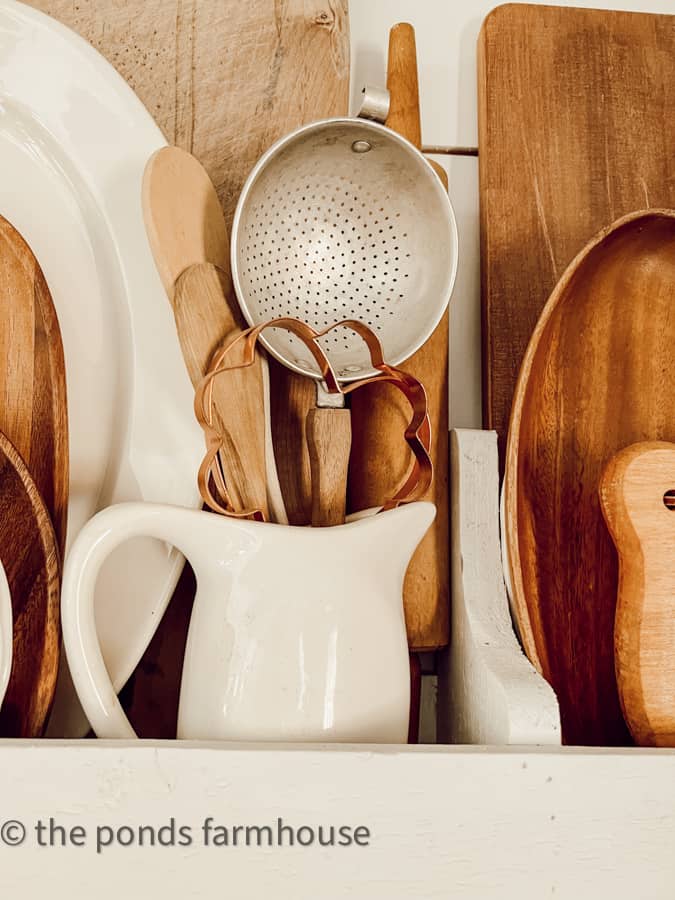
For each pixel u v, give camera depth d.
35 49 0.56
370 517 0.47
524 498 0.56
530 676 0.46
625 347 0.61
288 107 0.62
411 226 0.54
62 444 0.52
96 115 0.57
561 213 0.64
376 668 0.45
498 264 0.63
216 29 0.62
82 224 0.57
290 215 0.54
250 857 0.40
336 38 0.63
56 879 0.39
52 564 0.47
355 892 0.40
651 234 0.57
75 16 0.61
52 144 0.56
